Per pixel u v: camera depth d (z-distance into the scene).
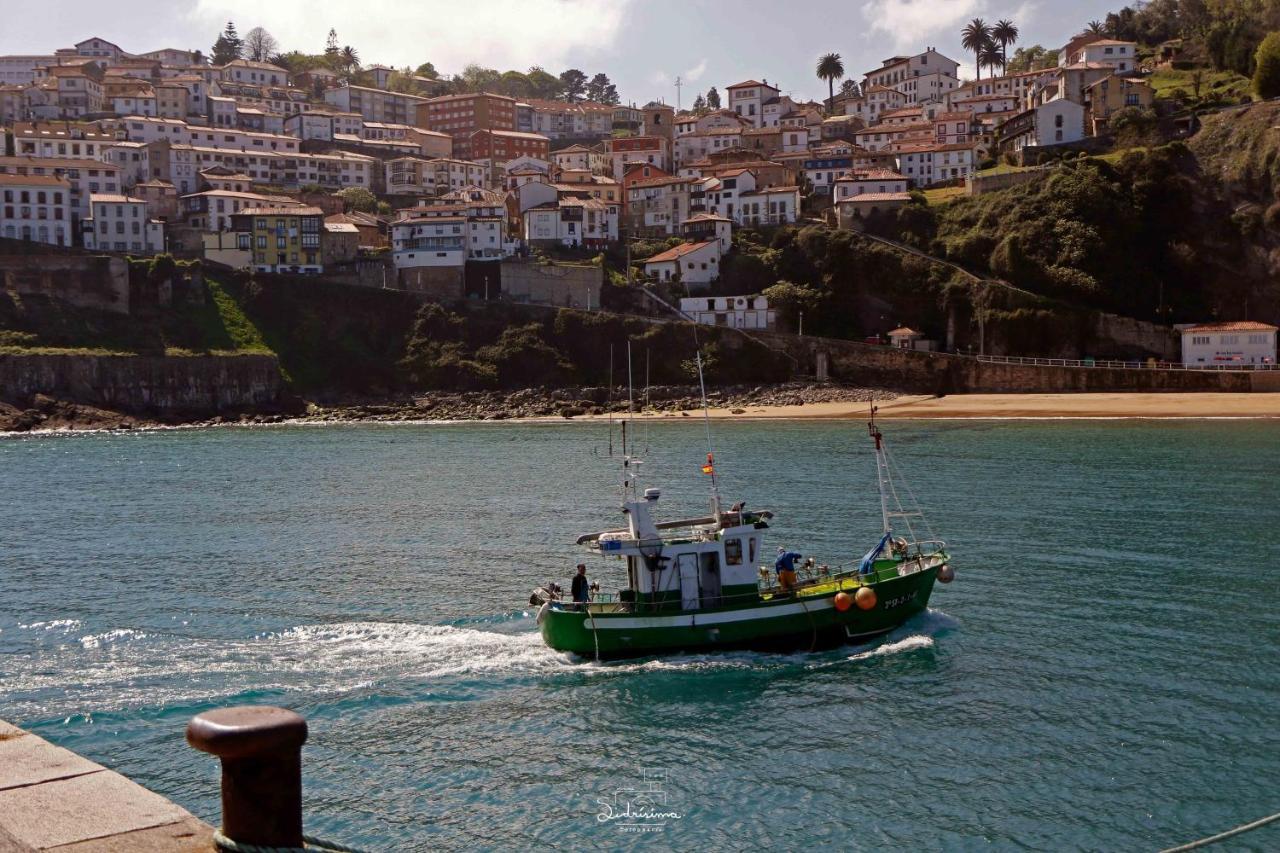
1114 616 48.50
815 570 53.59
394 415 184.38
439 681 42.31
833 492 83.94
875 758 34.84
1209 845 29.22
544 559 63.22
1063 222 194.50
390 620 50.59
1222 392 162.38
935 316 197.38
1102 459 100.75
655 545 45.12
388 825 31.22
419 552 65.69
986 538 64.88
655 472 99.38
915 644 45.44
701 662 43.91
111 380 176.50
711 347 190.50
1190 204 195.25
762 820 31.16
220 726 7.34
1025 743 35.56
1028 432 128.62
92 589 56.94
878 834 30.22
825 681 41.62
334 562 63.12
